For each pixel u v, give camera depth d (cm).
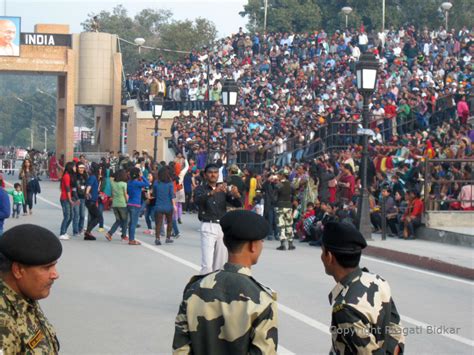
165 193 1997
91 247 1936
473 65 3794
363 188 2002
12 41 5209
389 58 4544
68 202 2103
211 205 1164
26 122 15788
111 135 5562
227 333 431
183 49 9012
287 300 1225
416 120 3080
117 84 5503
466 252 1745
